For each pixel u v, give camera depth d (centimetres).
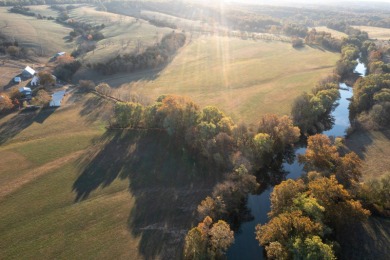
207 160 9969
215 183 9081
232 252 7294
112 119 12281
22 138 11312
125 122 11756
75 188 8950
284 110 13600
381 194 7956
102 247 7106
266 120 10969
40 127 12044
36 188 8906
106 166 9888
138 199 8550
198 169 9669
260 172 10019
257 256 7194
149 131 11619
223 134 9725
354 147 10869
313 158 9156
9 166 9794
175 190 8881
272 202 7950
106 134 11588
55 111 13238
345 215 7000
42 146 10875
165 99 11619
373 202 7956
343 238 7225
